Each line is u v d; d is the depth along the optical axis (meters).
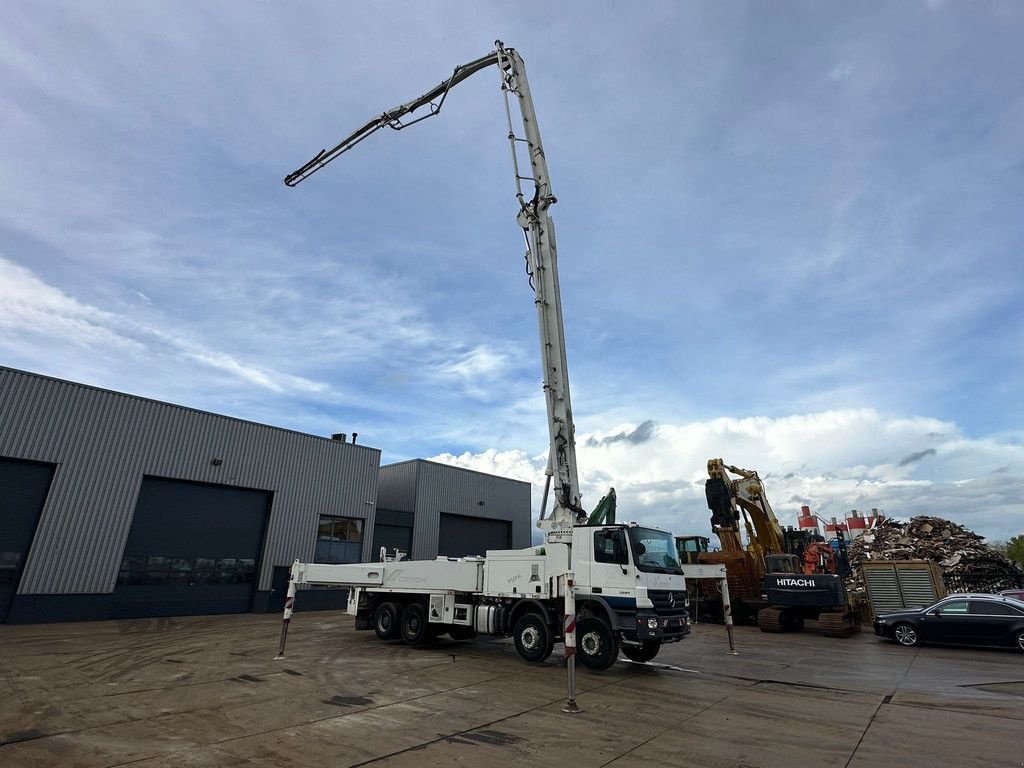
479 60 15.85
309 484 26.61
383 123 18.58
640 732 6.89
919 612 16.31
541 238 13.33
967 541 30.27
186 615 21.69
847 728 7.21
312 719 7.23
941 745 6.52
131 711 7.50
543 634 11.42
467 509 34.81
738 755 6.07
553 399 12.40
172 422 22.20
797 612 20.91
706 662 12.67
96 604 19.27
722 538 23.53
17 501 18.22
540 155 13.89
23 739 6.22
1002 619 14.87
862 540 33.44
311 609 25.61
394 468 34.28
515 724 7.16
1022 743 6.63
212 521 23.17
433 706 8.02
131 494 20.62
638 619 10.41
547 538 11.77
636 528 11.21
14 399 18.33
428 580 13.77
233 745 6.13
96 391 20.28
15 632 15.81
